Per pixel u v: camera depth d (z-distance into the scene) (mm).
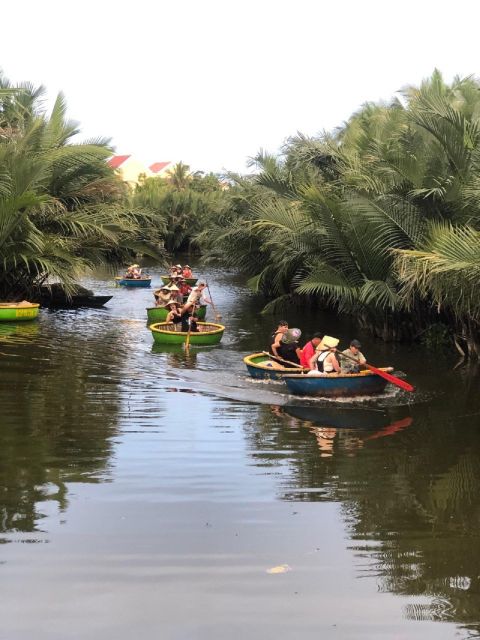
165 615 5824
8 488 8516
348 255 19766
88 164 27375
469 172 17375
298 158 26141
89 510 7902
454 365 16922
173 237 61938
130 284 35344
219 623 5730
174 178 82000
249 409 12477
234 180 32125
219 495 8461
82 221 26062
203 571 6574
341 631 5668
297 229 20656
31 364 15891
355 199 18344
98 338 19578
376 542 7297
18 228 23344
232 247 30828
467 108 21938
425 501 8445
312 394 13328
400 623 5793
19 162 22859
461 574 6629
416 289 17656
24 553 6836
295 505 8227
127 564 6672
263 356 16000
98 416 11750
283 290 28594
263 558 6871
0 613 5809
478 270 13789
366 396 13516
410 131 19156
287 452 10188
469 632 5680
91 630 5594
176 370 15547
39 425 11148
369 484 8984
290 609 5965
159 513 7867
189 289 26266
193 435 10844
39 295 27453
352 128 26875
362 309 21234
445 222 17391
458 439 10984
